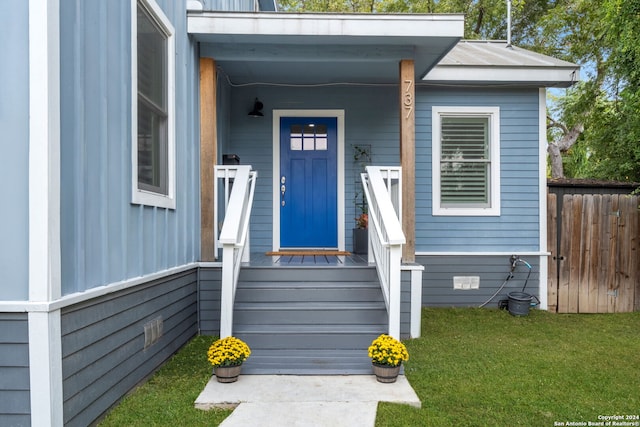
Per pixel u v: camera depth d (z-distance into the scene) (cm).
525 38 1341
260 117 603
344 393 293
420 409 274
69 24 223
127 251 285
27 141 206
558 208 607
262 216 602
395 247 352
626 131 667
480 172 608
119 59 277
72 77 226
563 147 1229
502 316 548
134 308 297
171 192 368
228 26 414
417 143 600
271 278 425
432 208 598
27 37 206
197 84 443
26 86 206
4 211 207
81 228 230
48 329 204
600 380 331
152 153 341
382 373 310
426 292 595
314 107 603
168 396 288
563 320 535
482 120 610
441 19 414
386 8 1459
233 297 363
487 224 599
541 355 389
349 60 448
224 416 262
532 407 282
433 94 600
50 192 206
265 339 370
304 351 369
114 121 270
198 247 446
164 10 360
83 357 234
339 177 604
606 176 840
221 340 322
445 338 443
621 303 597
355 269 426
